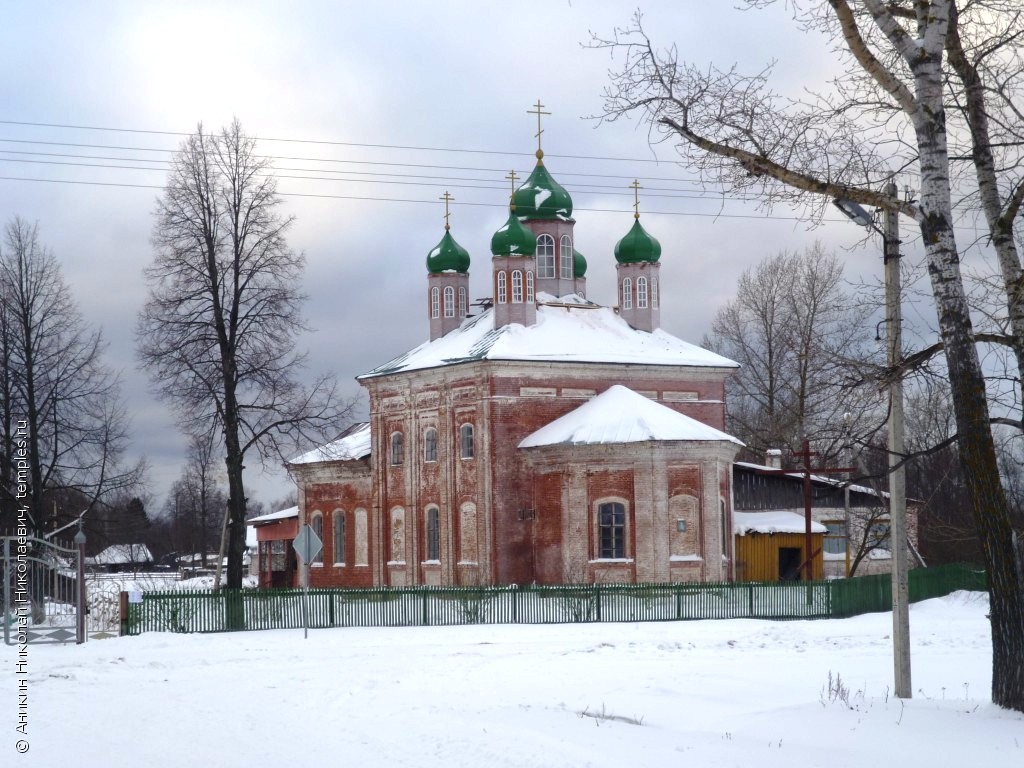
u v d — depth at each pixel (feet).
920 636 124.77
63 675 93.86
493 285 204.33
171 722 68.28
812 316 239.50
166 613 135.74
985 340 67.41
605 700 74.28
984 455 64.08
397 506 212.02
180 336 164.76
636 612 152.25
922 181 65.05
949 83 68.39
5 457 158.92
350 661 102.58
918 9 65.67
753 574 196.03
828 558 207.31
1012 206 66.59
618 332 208.23
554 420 194.59
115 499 205.67
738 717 65.10
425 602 147.33
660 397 201.67
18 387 160.76
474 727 62.90
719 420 205.16
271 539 251.19
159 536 455.22
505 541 190.70
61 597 129.80
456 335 215.92
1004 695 63.26
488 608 149.18
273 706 74.02
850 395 69.97
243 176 166.40
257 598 140.36
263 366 166.20
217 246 165.89
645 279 212.43
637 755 54.49
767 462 237.04
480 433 193.26
